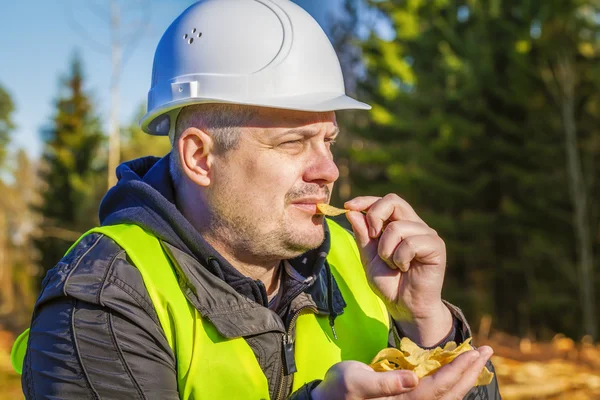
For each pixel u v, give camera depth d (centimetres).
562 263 2136
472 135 2255
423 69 2552
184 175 185
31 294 3175
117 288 162
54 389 157
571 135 2073
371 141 2723
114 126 1870
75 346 157
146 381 158
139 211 178
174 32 190
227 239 179
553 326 2302
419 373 155
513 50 2062
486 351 152
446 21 2500
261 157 172
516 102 2155
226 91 175
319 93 179
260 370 169
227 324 166
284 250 177
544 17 2039
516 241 2381
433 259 185
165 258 173
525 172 2222
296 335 185
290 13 184
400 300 189
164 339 164
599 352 580
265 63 176
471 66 2188
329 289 194
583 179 2170
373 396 144
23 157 5275
